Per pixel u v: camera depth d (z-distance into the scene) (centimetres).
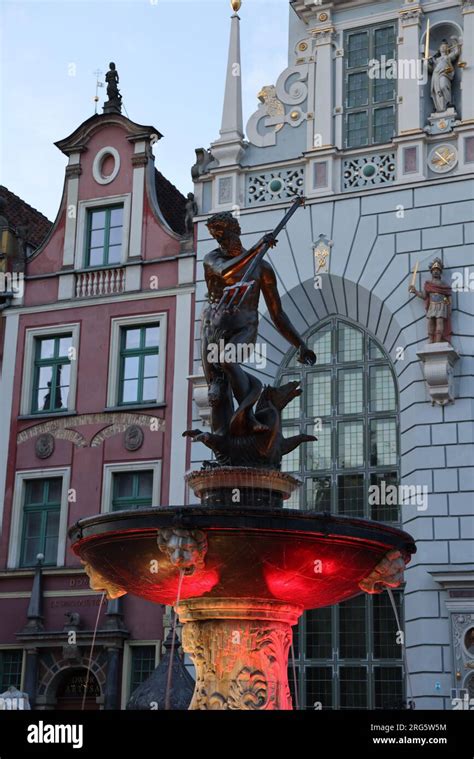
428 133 2688
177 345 2856
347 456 2667
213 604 1102
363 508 2614
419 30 2789
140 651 2670
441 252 2603
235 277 1173
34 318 3061
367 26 2884
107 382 2911
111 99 3128
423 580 2412
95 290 3011
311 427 2722
